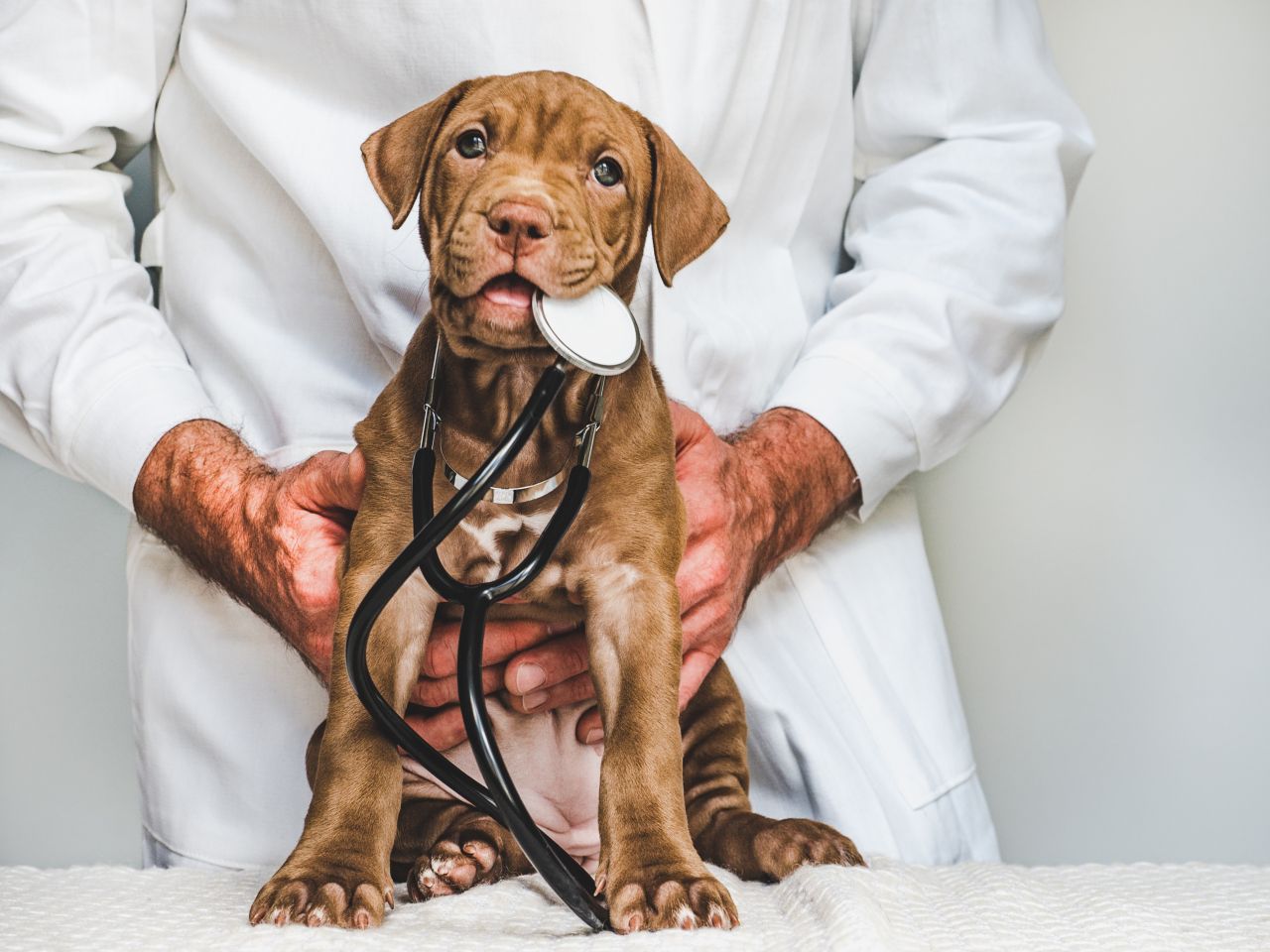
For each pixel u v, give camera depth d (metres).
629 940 1.10
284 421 1.91
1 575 2.44
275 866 1.85
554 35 1.79
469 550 1.41
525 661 1.52
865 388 1.96
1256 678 2.54
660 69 1.83
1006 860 2.59
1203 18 2.48
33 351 1.89
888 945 1.05
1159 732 2.56
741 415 2.00
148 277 2.02
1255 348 2.52
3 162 1.96
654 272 1.83
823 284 2.17
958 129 2.13
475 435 1.38
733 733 1.73
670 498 1.43
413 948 1.07
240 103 1.86
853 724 1.97
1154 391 2.54
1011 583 2.56
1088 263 2.53
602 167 1.35
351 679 1.23
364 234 1.80
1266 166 2.49
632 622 1.39
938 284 2.02
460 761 1.61
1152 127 2.50
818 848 1.54
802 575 2.01
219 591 1.90
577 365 1.18
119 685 2.46
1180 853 2.57
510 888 1.39
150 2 1.94
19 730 2.47
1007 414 2.55
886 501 2.14
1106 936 1.16
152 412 1.83
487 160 1.34
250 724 1.88
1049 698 2.58
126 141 2.09
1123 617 2.56
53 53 1.94
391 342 1.82
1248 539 2.54
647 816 1.27
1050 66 2.21
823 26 2.00
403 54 1.79
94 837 2.48
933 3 2.13
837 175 2.14
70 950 1.08
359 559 1.39
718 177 1.93
